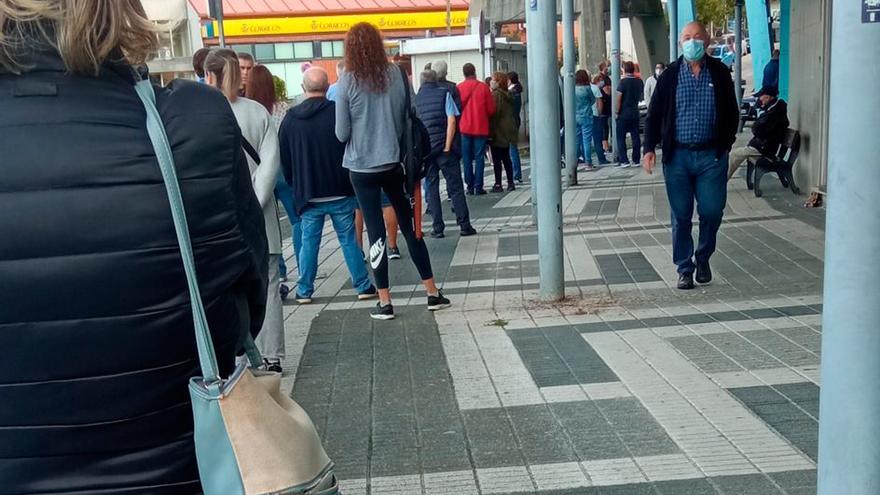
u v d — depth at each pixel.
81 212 1.67
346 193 7.75
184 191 1.74
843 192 2.52
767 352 5.62
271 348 5.71
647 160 7.57
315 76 7.64
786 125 11.95
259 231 1.91
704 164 7.33
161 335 1.71
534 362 5.74
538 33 7.01
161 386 1.73
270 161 5.50
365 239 11.58
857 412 2.57
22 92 1.71
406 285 8.53
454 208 11.21
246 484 1.71
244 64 7.47
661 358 5.64
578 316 6.89
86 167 1.68
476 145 15.62
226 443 1.72
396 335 6.64
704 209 7.44
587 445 4.38
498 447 4.43
